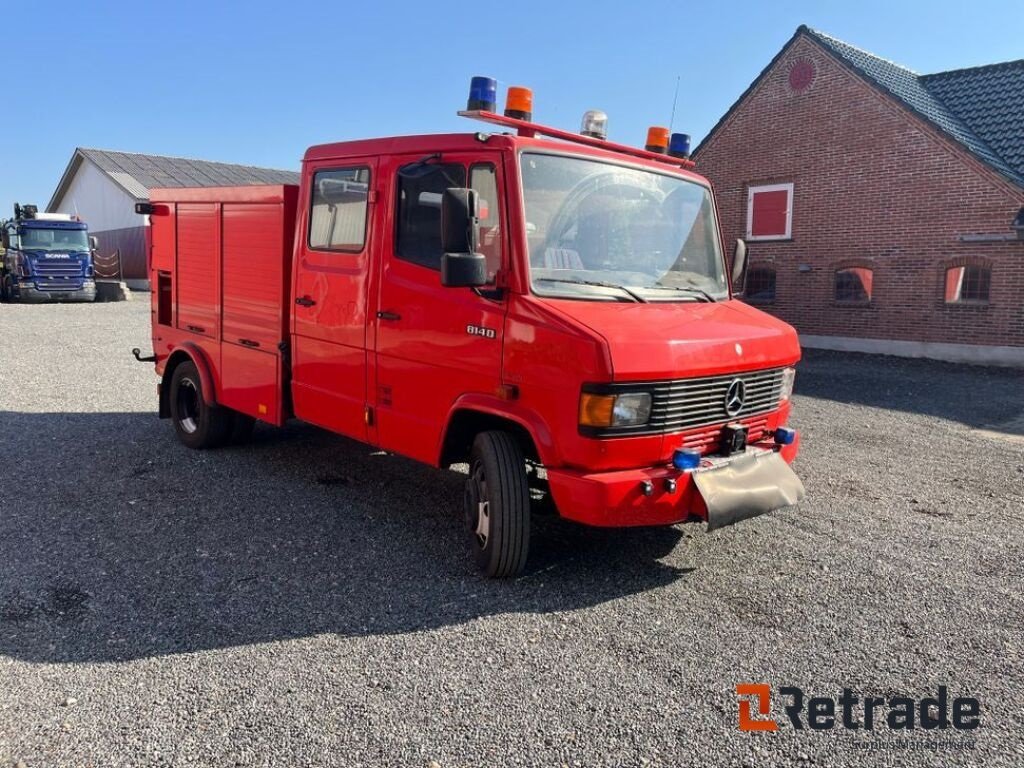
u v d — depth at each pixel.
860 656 4.07
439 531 5.75
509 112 5.14
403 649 4.04
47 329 18.89
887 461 8.24
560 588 4.82
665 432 4.51
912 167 17.39
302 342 6.17
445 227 4.35
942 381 14.13
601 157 5.21
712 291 5.71
